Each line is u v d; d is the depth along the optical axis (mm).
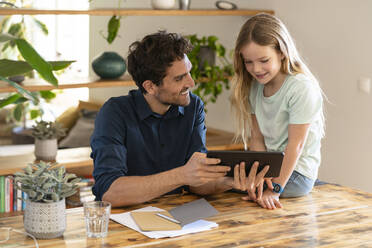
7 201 3264
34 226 1624
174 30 4738
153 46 2041
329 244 1658
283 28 2354
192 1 4523
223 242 1647
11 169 3164
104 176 2020
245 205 2037
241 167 1946
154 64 2035
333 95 3621
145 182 1940
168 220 1811
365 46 3383
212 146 3826
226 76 3963
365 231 1781
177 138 2268
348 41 3488
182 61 2049
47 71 1651
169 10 3689
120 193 1944
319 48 3689
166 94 2096
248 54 2332
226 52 4355
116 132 2127
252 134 2650
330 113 3656
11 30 4953
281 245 1638
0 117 6309
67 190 1657
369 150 3404
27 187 1628
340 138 3598
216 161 1896
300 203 2096
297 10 3824
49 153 3369
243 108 2574
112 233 1694
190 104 2297
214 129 4551
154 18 4887
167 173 1946
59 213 1636
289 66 2385
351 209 2021
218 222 1835
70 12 3365
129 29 5156
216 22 4398
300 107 2305
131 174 2232
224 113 4484
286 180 2178
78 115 5422
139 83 2129
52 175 1626
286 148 2299
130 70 2141
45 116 5980
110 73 3672
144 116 2184
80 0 5855
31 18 4938
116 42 5328
